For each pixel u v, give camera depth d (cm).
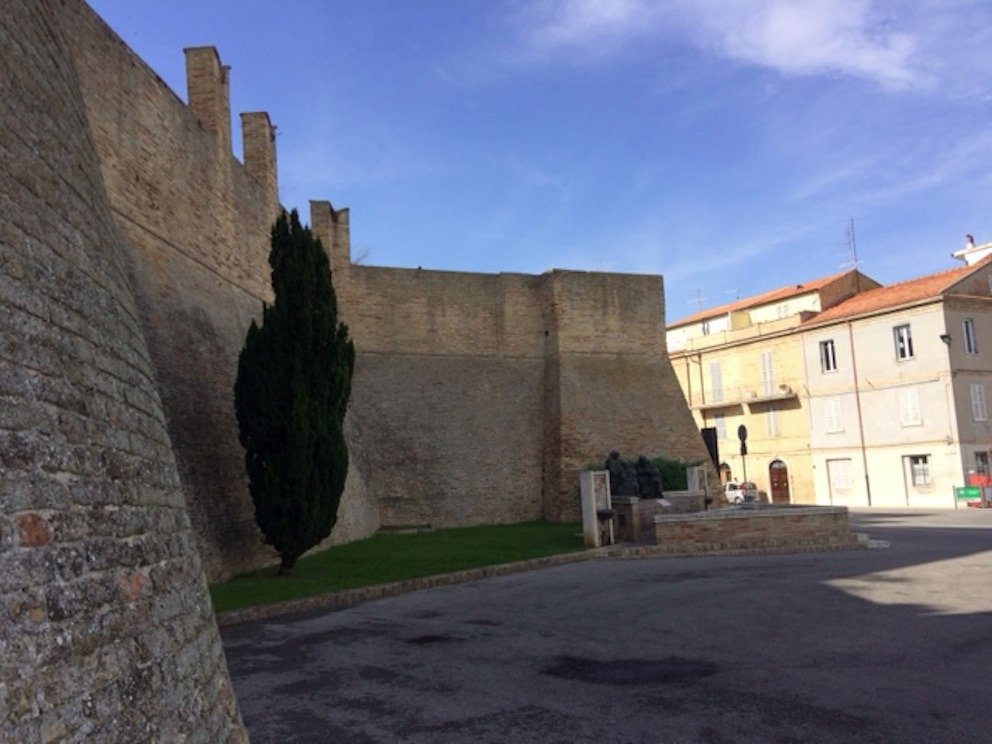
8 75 573
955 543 1981
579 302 3250
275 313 1585
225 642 1023
